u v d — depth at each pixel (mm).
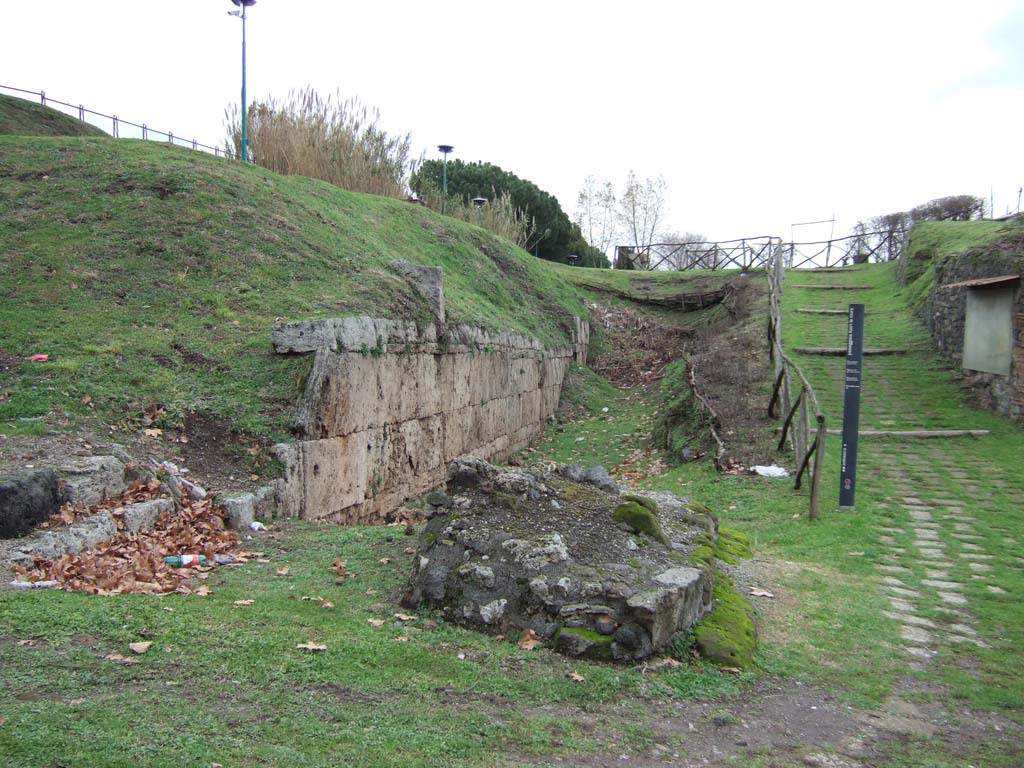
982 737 3941
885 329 16922
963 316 14250
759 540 8219
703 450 12359
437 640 4379
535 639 4488
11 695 3086
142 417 7484
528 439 16203
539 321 19078
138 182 11930
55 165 12344
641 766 3311
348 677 3740
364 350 8922
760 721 3932
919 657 5039
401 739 3203
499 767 3111
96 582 4758
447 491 5883
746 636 4977
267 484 7176
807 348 15805
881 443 11812
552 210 40062
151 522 6078
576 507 5637
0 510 5180
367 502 9039
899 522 8625
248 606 4598
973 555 7527
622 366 21797
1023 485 9875
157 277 9883
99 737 2836
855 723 4023
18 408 7055
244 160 15328
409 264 11586
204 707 3232
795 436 11242
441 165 38188
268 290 10062
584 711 3783
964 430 12078
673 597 4582
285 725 3176
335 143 19312
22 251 9992
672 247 42125
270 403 7984
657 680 4188
